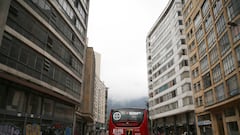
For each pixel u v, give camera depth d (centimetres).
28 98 1736
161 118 5678
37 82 1817
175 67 4756
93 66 4453
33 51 1806
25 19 1717
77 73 2889
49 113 2086
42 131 1928
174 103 4681
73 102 2659
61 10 2336
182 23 4681
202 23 3456
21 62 1639
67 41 2522
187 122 4219
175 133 4753
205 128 3503
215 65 3023
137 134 1213
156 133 5262
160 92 5569
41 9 1928
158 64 5888
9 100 1512
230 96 2486
